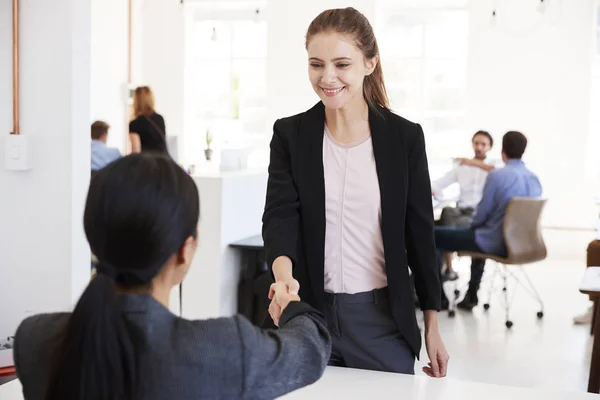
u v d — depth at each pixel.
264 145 9.70
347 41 1.79
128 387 0.98
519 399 1.56
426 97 9.16
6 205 2.97
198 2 9.69
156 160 1.05
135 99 6.90
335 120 1.92
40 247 2.95
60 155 2.89
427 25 9.08
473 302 6.18
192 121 9.92
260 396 1.08
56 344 1.06
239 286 5.02
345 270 1.92
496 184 5.73
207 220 4.78
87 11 2.90
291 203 1.94
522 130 8.77
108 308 0.97
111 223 1.00
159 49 9.76
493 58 8.80
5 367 2.45
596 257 5.17
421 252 1.95
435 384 1.66
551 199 8.73
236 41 9.70
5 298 3.01
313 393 1.59
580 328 5.62
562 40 8.60
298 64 9.42
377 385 1.64
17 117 2.90
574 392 1.62
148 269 1.02
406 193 1.91
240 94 9.73
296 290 1.56
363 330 1.93
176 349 1.02
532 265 8.22
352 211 1.92
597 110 8.65
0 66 2.91
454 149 9.10
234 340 1.06
